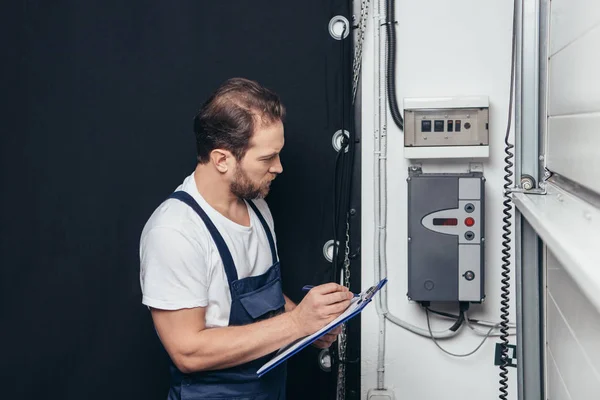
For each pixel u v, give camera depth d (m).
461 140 1.92
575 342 1.08
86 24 2.07
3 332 2.13
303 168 2.04
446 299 1.94
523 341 1.50
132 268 2.10
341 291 1.56
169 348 1.55
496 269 2.01
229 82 1.63
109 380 2.13
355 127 2.02
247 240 1.69
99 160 2.09
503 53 1.96
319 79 2.02
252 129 1.53
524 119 1.45
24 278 2.12
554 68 1.33
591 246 0.80
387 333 2.06
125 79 2.07
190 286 1.54
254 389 1.66
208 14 2.04
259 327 1.55
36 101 2.10
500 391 1.94
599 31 0.88
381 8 1.97
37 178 2.11
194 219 1.60
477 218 1.92
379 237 2.02
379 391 2.06
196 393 1.64
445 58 1.98
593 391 0.93
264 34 2.03
